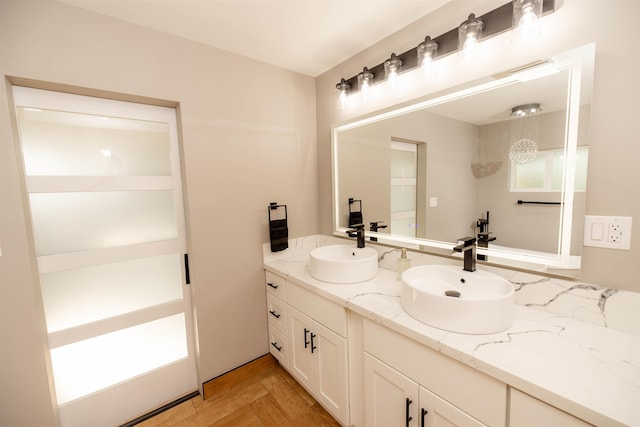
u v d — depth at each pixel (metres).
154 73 1.56
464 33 1.21
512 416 0.82
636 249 0.94
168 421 1.66
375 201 1.88
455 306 1.00
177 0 1.32
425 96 1.49
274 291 1.99
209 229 1.81
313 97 2.27
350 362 1.41
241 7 1.38
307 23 1.54
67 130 1.47
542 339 0.95
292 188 2.19
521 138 1.20
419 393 1.06
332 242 2.25
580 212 1.05
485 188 1.33
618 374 0.77
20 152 1.31
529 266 1.18
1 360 1.24
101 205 1.57
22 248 1.27
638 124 0.91
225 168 1.85
